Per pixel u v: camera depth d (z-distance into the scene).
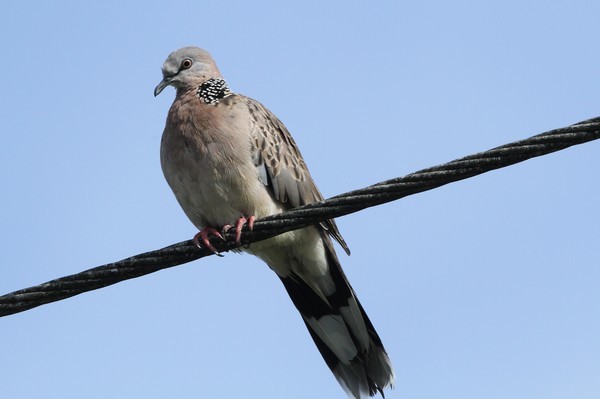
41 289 9.38
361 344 12.16
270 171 11.91
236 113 11.88
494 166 8.69
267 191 11.93
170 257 9.58
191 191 11.89
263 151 11.87
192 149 11.71
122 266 9.51
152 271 9.68
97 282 9.52
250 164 11.71
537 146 8.52
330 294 12.38
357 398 11.98
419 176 8.89
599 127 8.37
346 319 12.29
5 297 9.35
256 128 11.91
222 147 11.62
